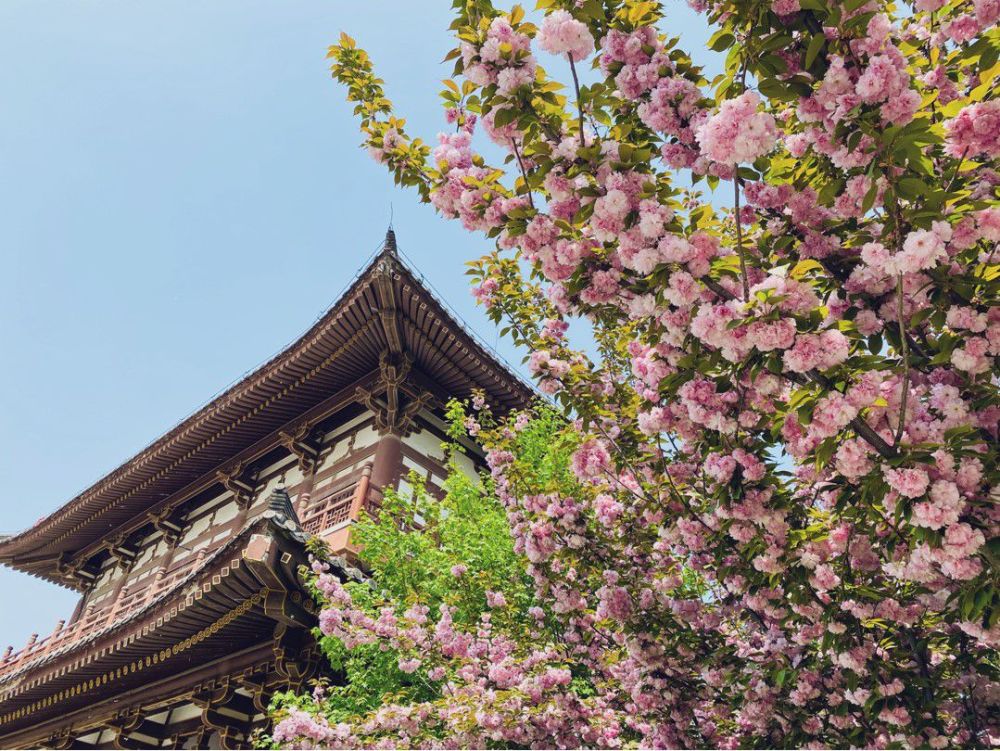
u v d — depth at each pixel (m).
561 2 3.50
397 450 14.03
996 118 3.21
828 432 3.17
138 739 13.26
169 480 19.31
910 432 3.40
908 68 3.26
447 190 4.03
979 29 3.63
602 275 3.69
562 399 5.16
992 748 4.62
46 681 12.72
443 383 15.46
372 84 4.41
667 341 3.80
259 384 15.66
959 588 3.87
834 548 4.34
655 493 5.29
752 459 3.93
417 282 12.84
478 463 16.34
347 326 14.04
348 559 11.02
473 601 8.25
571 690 5.80
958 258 3.45
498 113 3.48
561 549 5.64
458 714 5.39
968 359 3.24
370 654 8.03
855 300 3.63
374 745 6.04
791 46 3.27
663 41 3.76
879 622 4.36
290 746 6.11
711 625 5.69
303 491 15.20
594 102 3.53
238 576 9.16
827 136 3.21
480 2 3.51
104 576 22.50
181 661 11.77
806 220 3.79
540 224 3.64
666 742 5.44
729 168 3.60
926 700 4.34
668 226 3.31
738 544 4.73
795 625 4.90
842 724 4.74
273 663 10.77
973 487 3.21
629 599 5.35
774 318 3.05
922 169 2.94
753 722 5.26
